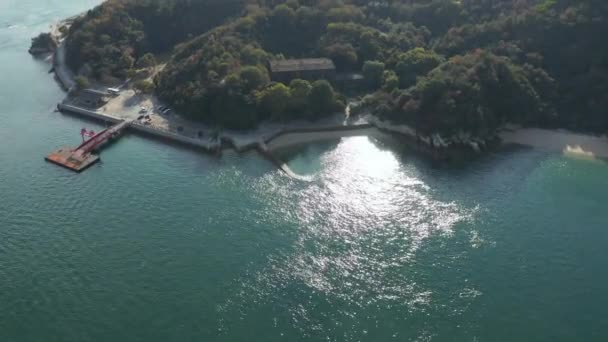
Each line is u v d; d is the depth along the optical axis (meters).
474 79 196.50
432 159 183.00
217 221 149.50
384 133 199.38
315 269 133.25
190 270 131.62
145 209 153.88
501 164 179.88
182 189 163.88
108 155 185.00
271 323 117.75
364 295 125.75
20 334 114.00
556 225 148.62
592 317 119.88
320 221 150.50
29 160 181.00
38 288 125.56
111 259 134.50
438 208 156.38
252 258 136.25
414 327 117.44
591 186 166.75
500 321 118.94
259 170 175.12
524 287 127.94
